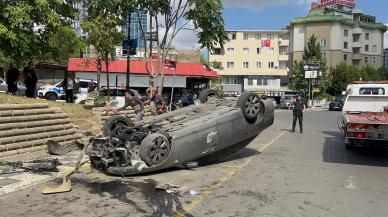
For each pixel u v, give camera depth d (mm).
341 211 6891
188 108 12094
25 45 18250
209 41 17094
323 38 97625
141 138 10141
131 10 17969
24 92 22000
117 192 7910
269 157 12438
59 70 39625
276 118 33062
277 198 7648
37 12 18203
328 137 18641
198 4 16203
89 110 16625
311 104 63781
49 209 6789
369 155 13102
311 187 8562
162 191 8031
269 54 96062
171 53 49656
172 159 9703
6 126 10516
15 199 7348
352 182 9094
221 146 10828
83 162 9820
